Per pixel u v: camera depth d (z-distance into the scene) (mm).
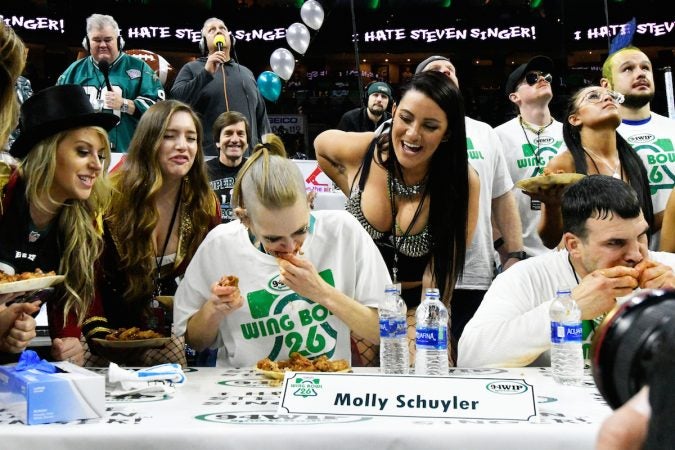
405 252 2754
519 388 1525
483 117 9805
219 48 5023
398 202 2754
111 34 4742
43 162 2178
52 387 1488
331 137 3104
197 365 2695
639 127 3863
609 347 453
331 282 2170
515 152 3912
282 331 2146
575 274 2219
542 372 2008
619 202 2010
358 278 2191
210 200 2781
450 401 1527
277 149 2221
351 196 2896
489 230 3395
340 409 1552
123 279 2631
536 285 2232
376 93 5152
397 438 1395
